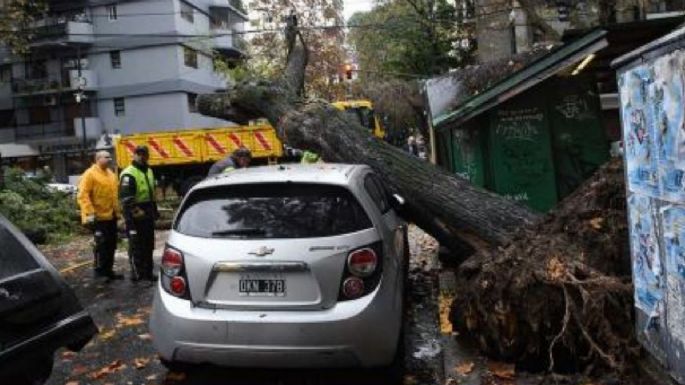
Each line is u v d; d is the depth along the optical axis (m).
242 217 4.98
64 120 45.41
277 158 22.16
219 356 4.72
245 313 4.71
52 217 16.67
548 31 15.87
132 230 9.29
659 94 3.72
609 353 4.66
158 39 42.91
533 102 9.46
